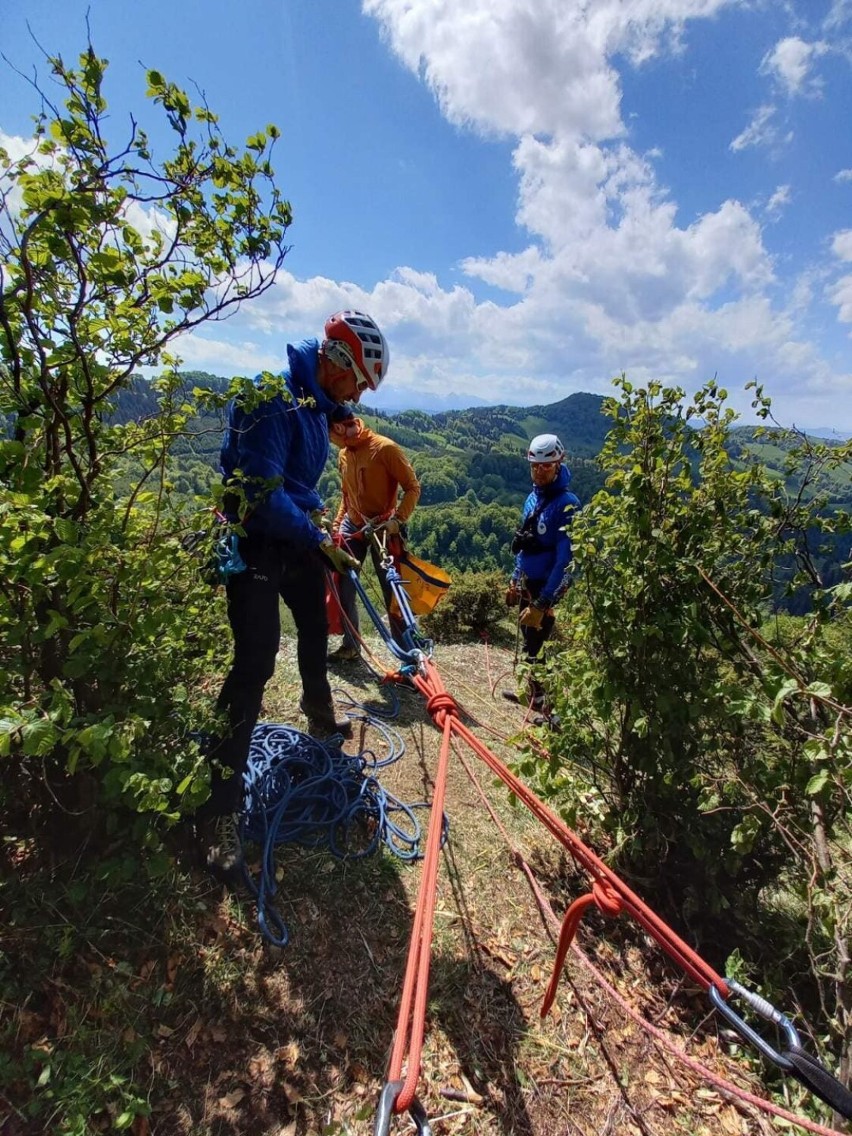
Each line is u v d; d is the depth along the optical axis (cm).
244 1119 172
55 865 202
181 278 168
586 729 287
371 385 282
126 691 199
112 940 197
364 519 440
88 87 146
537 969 240
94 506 195
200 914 217
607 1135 192
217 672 256
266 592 243
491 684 528
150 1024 183
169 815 167
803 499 251
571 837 159
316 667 335
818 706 220
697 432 258
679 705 255
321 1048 193
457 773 353
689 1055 221
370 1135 174
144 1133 163
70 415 184
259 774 278
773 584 258
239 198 175
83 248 166
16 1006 172
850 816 216
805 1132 197
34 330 158
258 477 227
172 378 194
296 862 256
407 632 254
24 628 172
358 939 231
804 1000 238
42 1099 158
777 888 277
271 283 189
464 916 255
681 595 260
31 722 141
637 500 257
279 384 218
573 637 292
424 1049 202
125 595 188
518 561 451
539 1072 204
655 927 139
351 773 304
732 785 237
